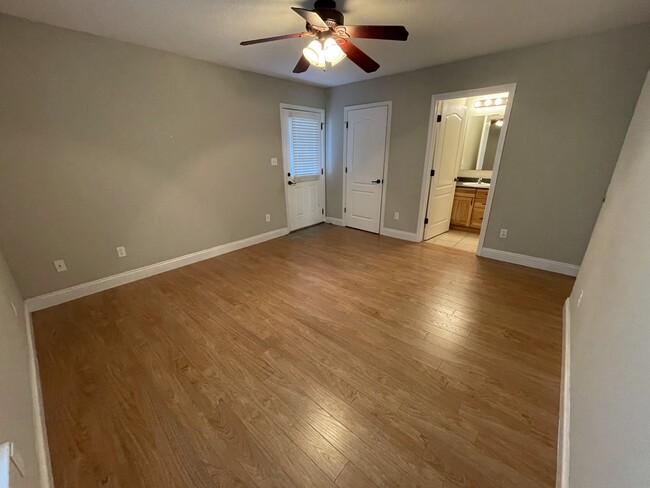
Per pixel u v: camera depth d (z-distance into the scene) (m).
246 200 3.95
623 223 1.34
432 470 1.22
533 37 2.51
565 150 2.76
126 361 1.86
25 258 2.37
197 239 3.51
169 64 2.89
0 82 2.08
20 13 2.01
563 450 1.21
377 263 3.43
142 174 2.91
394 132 3.98
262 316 2.34
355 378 1.70
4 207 2.22
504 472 1.20
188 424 1.43
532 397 1.56
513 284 2.83
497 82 2.99
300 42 2.59
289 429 1.40
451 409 1.49
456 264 3.36
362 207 4.73
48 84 2.26
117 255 2.88
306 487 1.17
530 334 2.07
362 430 1.39
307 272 3.20
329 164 4.98
